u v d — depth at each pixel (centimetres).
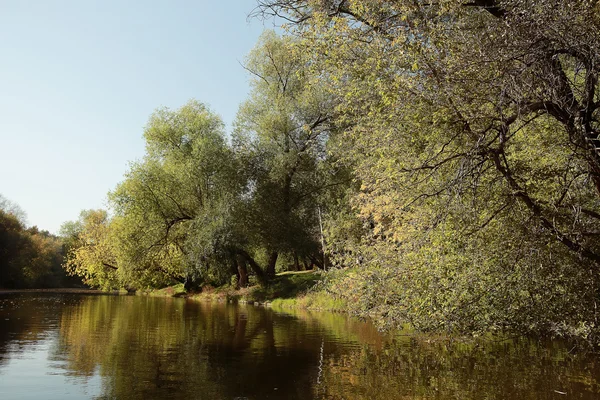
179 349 1217
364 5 837
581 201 841
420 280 1080
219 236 2997
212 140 3256
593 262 900
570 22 673
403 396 776
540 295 948
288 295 2983
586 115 731
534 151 888
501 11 817
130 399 770
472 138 803
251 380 892
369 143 1005
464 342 1152
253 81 3238
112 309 2498
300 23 946
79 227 7994
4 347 1232
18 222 7144
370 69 835
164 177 3300
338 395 790
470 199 894
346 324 1783
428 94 775
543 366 959
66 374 934
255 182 3262
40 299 3491
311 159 3166
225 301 3325
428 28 773
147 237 3300
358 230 2620
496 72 725
